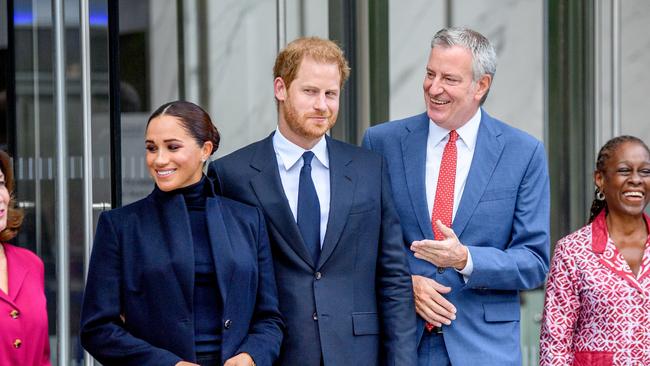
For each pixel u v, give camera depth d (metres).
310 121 9.70
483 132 10.74
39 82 12.89
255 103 14.30
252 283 9.48
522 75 16.06
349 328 9.78
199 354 9.21
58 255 12.93
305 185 9.97
